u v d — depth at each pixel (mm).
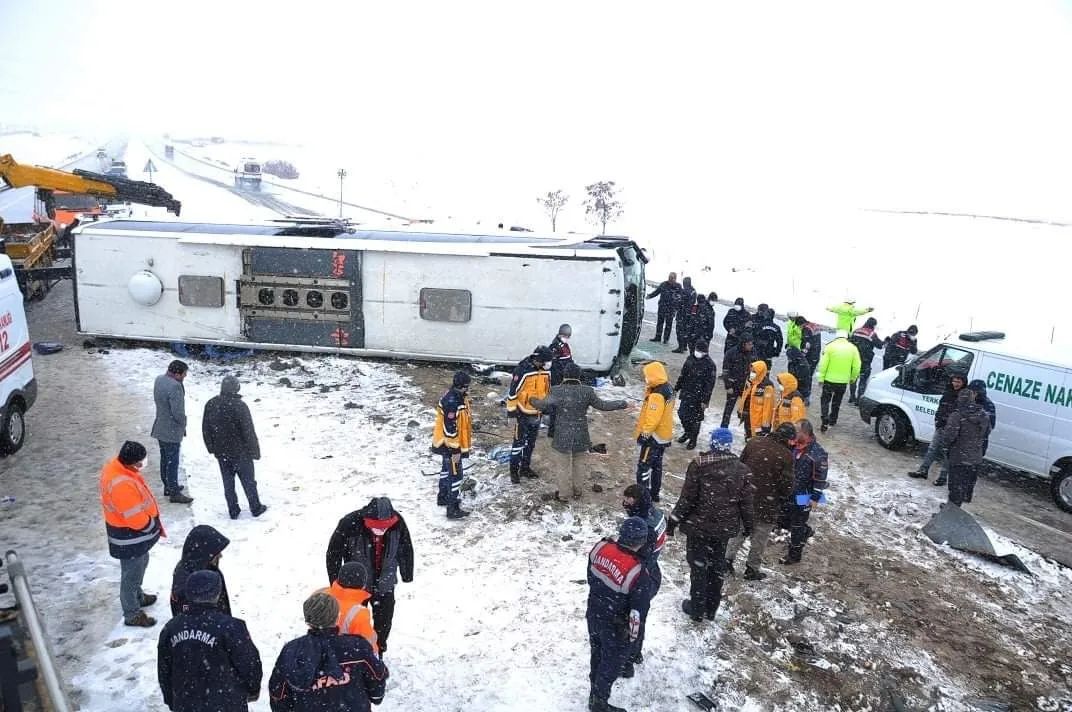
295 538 8203
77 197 29688
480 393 13469
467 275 14219
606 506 9367
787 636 6945
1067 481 10414
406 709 5727
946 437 9352
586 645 6605
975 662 6809
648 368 9156
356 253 14367
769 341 14391
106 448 10508
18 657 3562
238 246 14555
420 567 7730
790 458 7516
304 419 11969
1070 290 32281
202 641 4273
